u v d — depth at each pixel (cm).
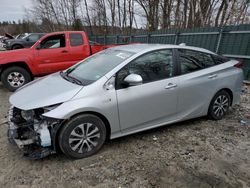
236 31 733
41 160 311
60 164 303
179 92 374
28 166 298
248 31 698
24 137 299
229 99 453
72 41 750
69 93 302
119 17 2483
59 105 291
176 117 388
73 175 282
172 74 372
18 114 311
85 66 390
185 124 429
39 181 272
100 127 318
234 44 748
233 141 371
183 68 386
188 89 384
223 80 427
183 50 395
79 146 309
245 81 733
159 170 294
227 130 409
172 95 368
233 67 449
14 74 675
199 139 374
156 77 357
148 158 319
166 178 279
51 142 291
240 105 543
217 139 376
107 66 347
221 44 790
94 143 320
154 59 362
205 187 265
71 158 314
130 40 1422
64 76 379
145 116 351
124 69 333
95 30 2920
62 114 286
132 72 338
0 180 273
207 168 300
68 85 326
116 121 327
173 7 1817
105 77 320
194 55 407
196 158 321
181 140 370
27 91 335
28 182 270
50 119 285
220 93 434
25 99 307
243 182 275
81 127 304
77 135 304
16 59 665
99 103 307
